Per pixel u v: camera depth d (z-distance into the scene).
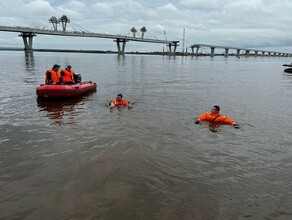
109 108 11.51
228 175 5.52
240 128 8.85
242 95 16.20
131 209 4.31
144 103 12.88
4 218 4.07
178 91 17.33
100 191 4.80
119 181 5.16
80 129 8.34
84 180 5.18
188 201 4.56
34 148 6.74
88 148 6.77
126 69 38.41
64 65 44.34
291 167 5.96
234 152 6.76
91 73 30.44
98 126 8.68
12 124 8.80
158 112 10.95
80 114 10.34
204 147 7.04
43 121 9.23
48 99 13.35
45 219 4.06
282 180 5.36
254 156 6.54
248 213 4.29
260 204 4.53
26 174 5.41
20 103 12.35
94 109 11.30
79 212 4.22
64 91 13.29
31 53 102.06
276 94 16.86
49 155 6.32
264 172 5.69
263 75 33.28
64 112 10.65
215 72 37.50
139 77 26.59
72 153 6.44
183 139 7.62
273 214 4.28
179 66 52.09
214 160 6.23
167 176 5.40
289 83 23.59
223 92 17.34
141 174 5.45
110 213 4.21
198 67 50.31
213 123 9.34
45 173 5.45
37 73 28.31
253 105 13.02
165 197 4.66
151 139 7.53
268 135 8.21
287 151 6.92
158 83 21.66
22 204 4.42
